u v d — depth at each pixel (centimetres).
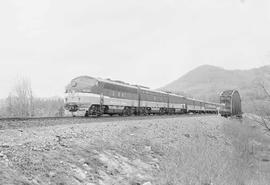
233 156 2244
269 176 2039
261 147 3084
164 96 3622
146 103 3117
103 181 960
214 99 10794
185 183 1255
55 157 932
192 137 2297
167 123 2412
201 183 1347
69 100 2197
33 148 928
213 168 1572
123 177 1077
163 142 1798
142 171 1225
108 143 1320
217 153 1973
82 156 1047
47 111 4919
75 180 863
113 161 1152
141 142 1591
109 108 2417
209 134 2823
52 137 1112
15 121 1489
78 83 2200
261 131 3528
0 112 4400
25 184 711
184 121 2816
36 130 1212
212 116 4100
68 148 1058
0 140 956
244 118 4225
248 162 2383
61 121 1617
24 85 4453
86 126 1468
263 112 2652
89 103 2150
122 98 2609
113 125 1689
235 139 3017
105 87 2336
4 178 687
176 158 1541
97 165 1047
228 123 3631
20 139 1009
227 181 1522
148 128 1967
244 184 1705
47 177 802
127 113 2786
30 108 4441
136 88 2906
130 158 1300
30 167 805
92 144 1211
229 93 5325
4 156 796
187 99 4491
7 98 4428
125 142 1464
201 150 1823
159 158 1484
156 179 1193
